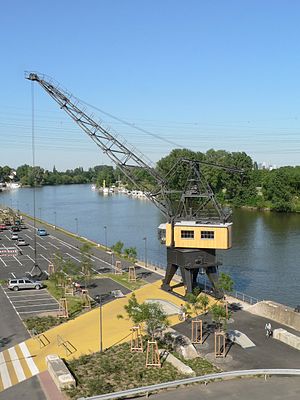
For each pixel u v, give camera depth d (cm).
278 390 3369
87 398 3123
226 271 8912
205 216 7088
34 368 4175
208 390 3388
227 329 4997
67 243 11800
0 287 7212
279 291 7706
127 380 3828
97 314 5700
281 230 13575
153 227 15375
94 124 7506
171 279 6738
